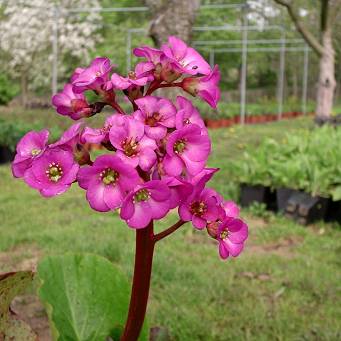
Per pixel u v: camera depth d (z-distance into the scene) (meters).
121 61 20.89
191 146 1.31
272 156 7.24
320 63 12.09
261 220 6.30
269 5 30.02
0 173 9.23
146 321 1.77
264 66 34.34
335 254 5.06
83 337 1.67
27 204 6.95
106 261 1.78
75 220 6.11
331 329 3.49
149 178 1.33
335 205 6.27
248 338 3.39
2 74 23.30
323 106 12.12
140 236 1.45
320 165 6.59
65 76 24.03
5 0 23.64
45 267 1.74
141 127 1.28
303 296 4.04
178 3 7.24
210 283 4.21
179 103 1.39
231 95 34.41
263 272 4.54
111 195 1.22
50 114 15.48
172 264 4.54
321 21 11.94
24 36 22.75
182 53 1.46
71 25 22.30
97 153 8.32
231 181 7.65
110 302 1.73
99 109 1.46
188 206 1.35
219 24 29.70
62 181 1.24
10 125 10.77
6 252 5.00
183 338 3.42
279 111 24.75
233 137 15.25
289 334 3.46
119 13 28.25
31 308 3.79
